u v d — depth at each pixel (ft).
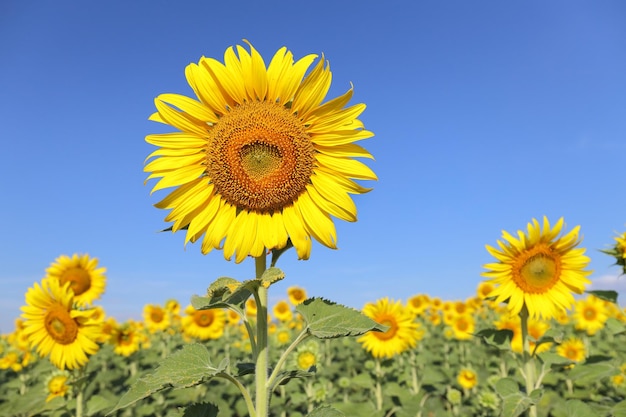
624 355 4.68
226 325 6.97
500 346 2.97
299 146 1.55
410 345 4.47
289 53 1.56
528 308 2.93
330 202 1.55
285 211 1.57
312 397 4.17
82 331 3.37
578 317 6.24
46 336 3.37
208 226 1.57
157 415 4.38
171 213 1.56
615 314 6.68
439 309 9.16
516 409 2.47
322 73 1.53
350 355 6.26
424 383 4.46
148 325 6.64
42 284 3.38
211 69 1.53
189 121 1.56
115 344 5.15
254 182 1.53
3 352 6.36
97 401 3.49
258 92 1.57
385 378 4.75
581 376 2.85
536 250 2.96
